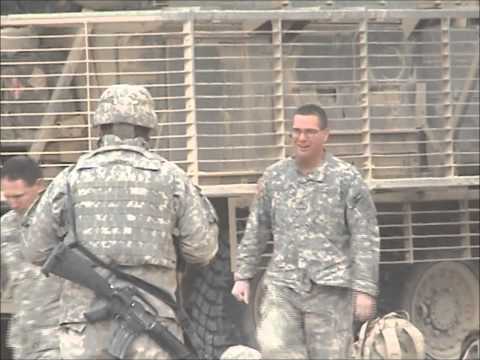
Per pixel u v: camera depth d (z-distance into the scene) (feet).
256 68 87.35
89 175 47.85
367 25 87.61
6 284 58.49
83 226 47.44
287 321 62.69
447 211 91.81
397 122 90.02
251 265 64.44
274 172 63.21
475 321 95.40
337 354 62.44
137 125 48.57
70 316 47.50
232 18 84.64
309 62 88.17
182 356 47.03
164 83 85.87
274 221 63.21
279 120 86.99
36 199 57.47
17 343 57.26
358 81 88.63
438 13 88.33
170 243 48.11
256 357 74.64
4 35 84.07
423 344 84.58
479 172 92.38
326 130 62.23
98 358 47.09
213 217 49.03
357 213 61.77
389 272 95.20
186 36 84.43
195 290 88.69
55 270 47.09
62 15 83.10
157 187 47.78
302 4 89.92
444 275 95.35
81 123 84.58
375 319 86.02
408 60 89.92
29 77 84.43
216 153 86.74
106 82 85.15
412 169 90.94
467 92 90.94
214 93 86.84
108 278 47.09
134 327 46.62
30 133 84.43
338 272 61.98
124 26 84.74
